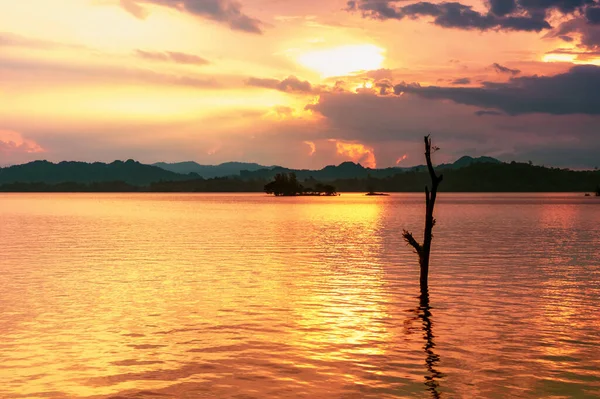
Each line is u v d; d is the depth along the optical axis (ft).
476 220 342.44
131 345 64.13
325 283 105.29
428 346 63.67
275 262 137.59
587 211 480.23
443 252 158.51
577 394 49.78
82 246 179.22
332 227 280.10
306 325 73.05
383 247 175.52
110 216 406.21
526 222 319.06
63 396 49.37
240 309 82.53
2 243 189.57
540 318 76.69
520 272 119.24
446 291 96.68
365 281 107.65
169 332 69.62
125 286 101.96
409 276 114.01
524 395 49.55
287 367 56.75
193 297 91.45
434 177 96.17
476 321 75.10
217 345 64.18
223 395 49.49
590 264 131.95
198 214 443.32
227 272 119.96
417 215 422.41
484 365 57.26
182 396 49.32
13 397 49.14
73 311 81.00
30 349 62.49
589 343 64.75
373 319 76.33
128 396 49.34
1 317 77.20
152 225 296.71
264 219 363.56
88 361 58.49
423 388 51.13
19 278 111.45
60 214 438.40
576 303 86.48
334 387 51.39
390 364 57.62
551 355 60.39
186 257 148.56
